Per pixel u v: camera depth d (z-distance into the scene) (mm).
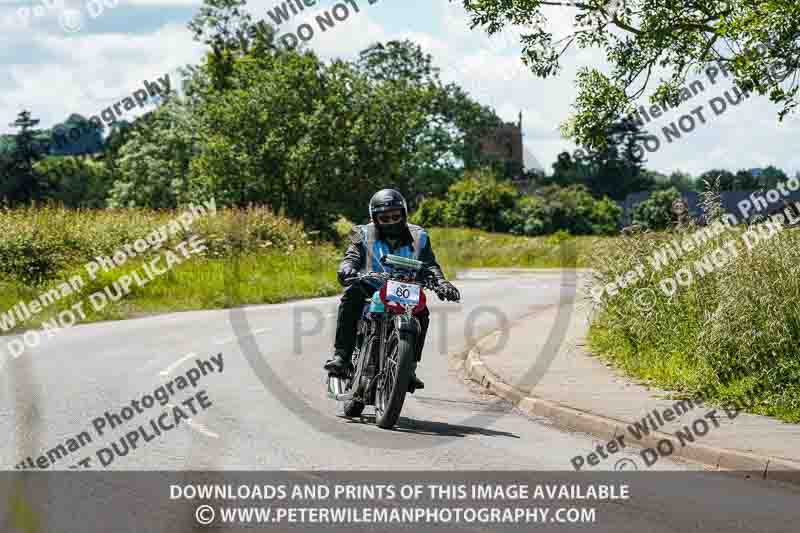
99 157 137125
